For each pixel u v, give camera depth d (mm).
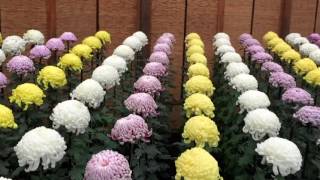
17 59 3441
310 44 5004
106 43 5078
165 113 3672
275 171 2115
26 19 4977
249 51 4801
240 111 3039
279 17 6016
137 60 4676
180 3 5586
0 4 4852
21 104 2822
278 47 4844
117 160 1798
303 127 2861
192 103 2783
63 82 3189
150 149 2531
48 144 2004
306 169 2707
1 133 2607
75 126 2350
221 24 5738
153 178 2605
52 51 4238
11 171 2521
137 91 3094
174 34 5629
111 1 5348
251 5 5863
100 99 2838
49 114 3055
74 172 2311
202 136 2312
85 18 5270
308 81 3807
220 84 4680
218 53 4660
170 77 4758
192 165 1852
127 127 2186
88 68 4328
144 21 5402
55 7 5051
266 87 4078
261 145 2201
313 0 6188
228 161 3254
